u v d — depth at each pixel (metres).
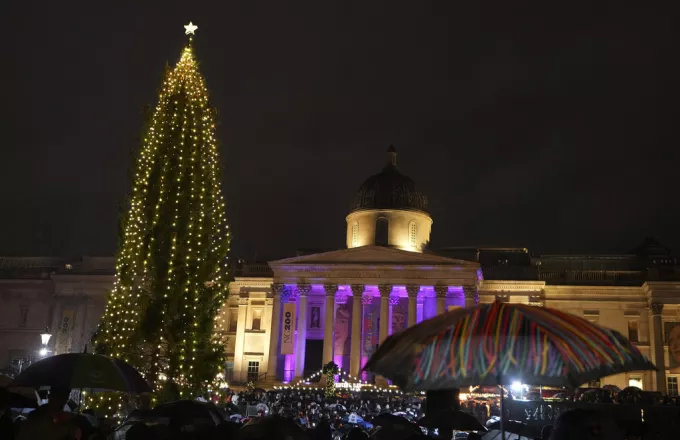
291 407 46.62
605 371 9.22
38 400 21.16
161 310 36.88
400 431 17.77
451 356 9.46
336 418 37.06
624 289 88.75
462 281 78.38
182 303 37.34
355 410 51.28
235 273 94.44
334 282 80.50
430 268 79.12
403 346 9.98
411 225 90.19
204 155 40.50
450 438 16.41
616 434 9.73
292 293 84.50
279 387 76.06
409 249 89.19
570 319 9.91
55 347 94.62
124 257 38.59
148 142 40.03
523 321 9.63
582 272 91.38
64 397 14.55
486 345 9.39
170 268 37.16
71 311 96.06
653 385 84.50
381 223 90.50
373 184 92.31
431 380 9.45
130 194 39.88
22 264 104.31
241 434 13.04
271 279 91.00
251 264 93.38
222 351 39.12
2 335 98.00
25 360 78.12
